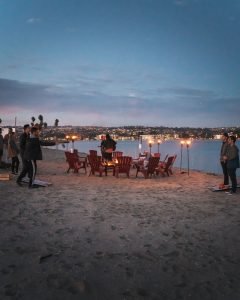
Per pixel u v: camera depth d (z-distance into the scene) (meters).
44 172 16.42
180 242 5.67
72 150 21.06
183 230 6.37
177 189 11.37
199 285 4.11
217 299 3.78
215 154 62.25
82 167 16.42
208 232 6.27
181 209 8.16
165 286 4.07
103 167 15.13
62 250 5.16
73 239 5.68
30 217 7.05
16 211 7.54
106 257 4.92
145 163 15.38
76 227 6.39
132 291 3.93
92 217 7.18
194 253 5.16
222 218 7.31
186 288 4.03
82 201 8.86
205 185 12.45
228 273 4.46
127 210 7.95
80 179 13.72
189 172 17.81
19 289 3.90
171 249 5.32
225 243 5.65
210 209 8.19
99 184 12.29
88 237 5.81
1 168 15.80
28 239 5.62
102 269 4.50
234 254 5.15
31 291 3.86
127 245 5.46
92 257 4.91
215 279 4.27
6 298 3.69
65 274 4.32
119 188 11.37
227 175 11.47
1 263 4.60
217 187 11.38
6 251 5.05
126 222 6.86
